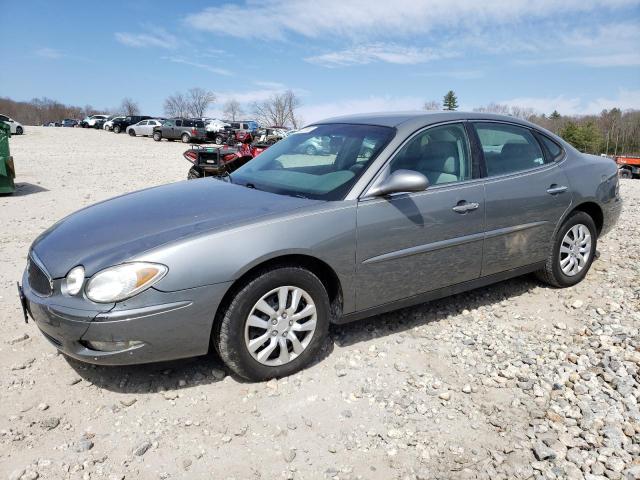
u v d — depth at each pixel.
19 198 10.30
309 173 3.79
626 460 2.56
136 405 2.99
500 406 3.03
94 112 120.50
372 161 3.54
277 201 3.40
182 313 2.85
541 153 4.49
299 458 2.59
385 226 3.45
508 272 4.30
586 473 2.49
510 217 4.11
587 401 3.04
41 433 2.74
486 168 4.04
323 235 3.21
